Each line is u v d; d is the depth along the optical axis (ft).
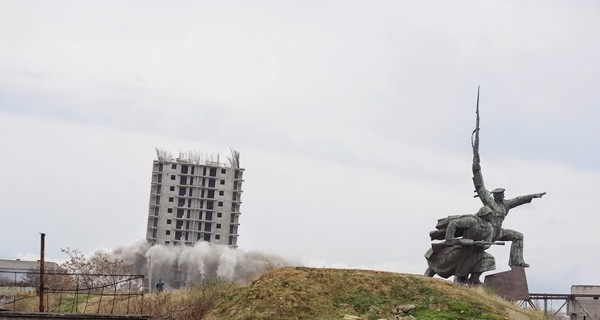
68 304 164.96
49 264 287.28
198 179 451.94
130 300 159.02
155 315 136.26
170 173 450.30
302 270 127.13
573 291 220.02
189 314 133.69
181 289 165.68
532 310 142.00
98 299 171.42
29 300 171.83
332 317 113.91
